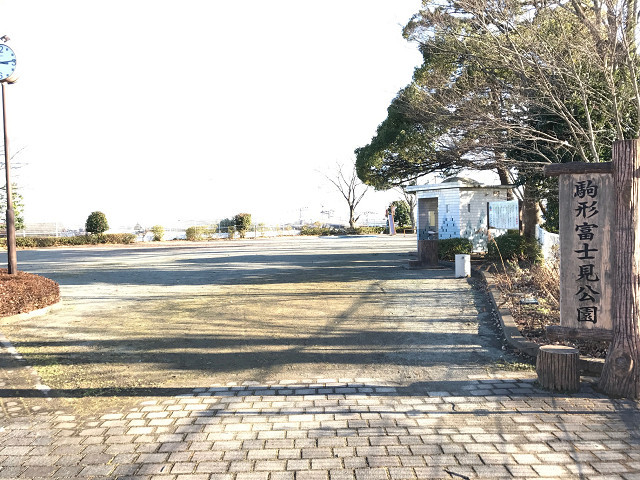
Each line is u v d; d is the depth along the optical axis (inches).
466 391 194.5
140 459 141.0
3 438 156.2
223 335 286.4
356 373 220.4
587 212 209.8
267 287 457.7
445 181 690.8
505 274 444.1
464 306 346.6
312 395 192.5
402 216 2022.6
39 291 352.2
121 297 422.0
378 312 337.7
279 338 278.8
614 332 186.9
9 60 382.3
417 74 612.7
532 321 289.0
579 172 208.1
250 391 198.2
